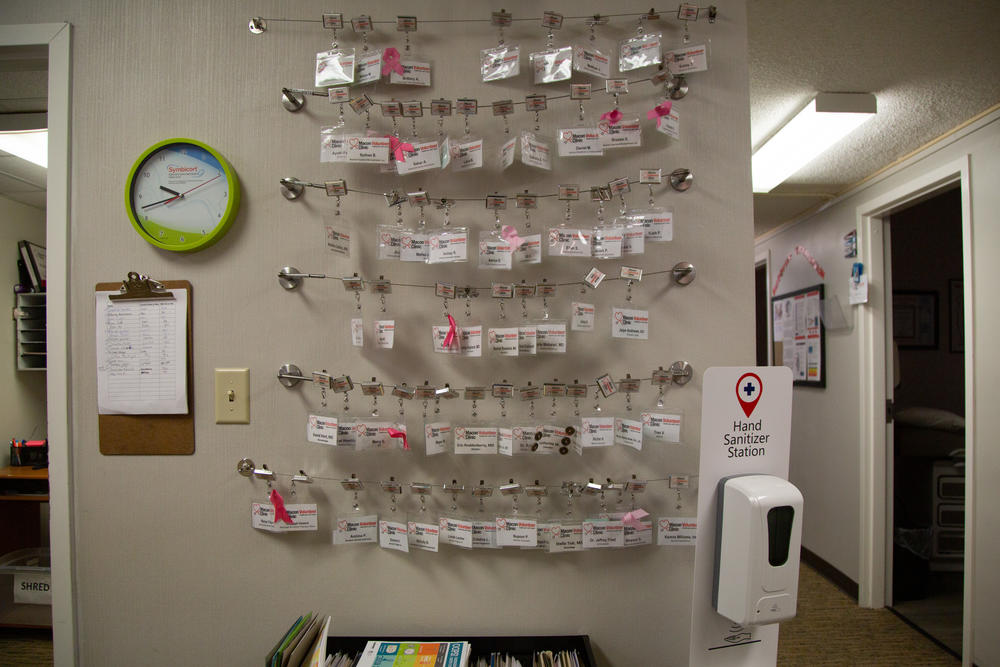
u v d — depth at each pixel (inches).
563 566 41.4
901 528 99.1
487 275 41.7
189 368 42.1
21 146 89.4
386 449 41.2
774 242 138.6
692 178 41.4
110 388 42.0
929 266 125.0
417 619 41.6
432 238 39.6
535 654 39.8
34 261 118.3
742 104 41.7
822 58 63.6
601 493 41.2
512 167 41.8
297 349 41.9
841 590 103.0
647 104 41.9
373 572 41.8
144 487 42.3
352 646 40.4
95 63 42.9
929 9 54.2
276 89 42.4
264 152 42.4
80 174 42.8
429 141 39.6
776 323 136.2
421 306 41.8
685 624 41.6
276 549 42.0
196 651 42.1
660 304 41.5
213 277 42.2
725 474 34.7
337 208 42.2
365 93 42.4
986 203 71.9
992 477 69.0
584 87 39.6
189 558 42.1
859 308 98.8
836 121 75.2
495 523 40.4
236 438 42.0
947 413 108.5
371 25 41.6
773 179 99.1
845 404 103.0
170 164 41.9
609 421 39.0
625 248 39.6
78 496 42.5
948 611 93.4
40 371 118.7
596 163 41.8
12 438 112.3
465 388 41.1
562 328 39.6
